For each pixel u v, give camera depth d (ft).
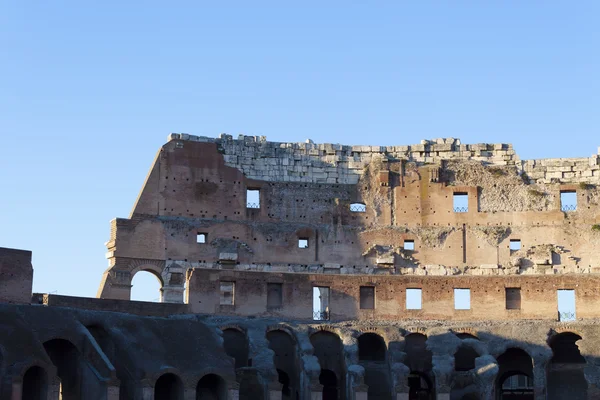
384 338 300.20
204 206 345.10
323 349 302.66
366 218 353.10
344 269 347.15
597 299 312.71
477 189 353.51
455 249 347.77
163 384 276.82
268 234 346.95
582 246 343.26
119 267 328.90
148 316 290.35
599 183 349.41
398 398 279.90
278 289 316.40
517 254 345.31
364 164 359.87
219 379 275.80
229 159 351.87
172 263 335.67
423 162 359.66
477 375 282.15
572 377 301.22
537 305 315.78
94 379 259.60
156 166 342.85
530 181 354.54
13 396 242.99
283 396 300.81
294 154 357.82
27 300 286.25
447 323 311.88
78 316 274.57
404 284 319.47
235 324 299.79
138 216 336.08
